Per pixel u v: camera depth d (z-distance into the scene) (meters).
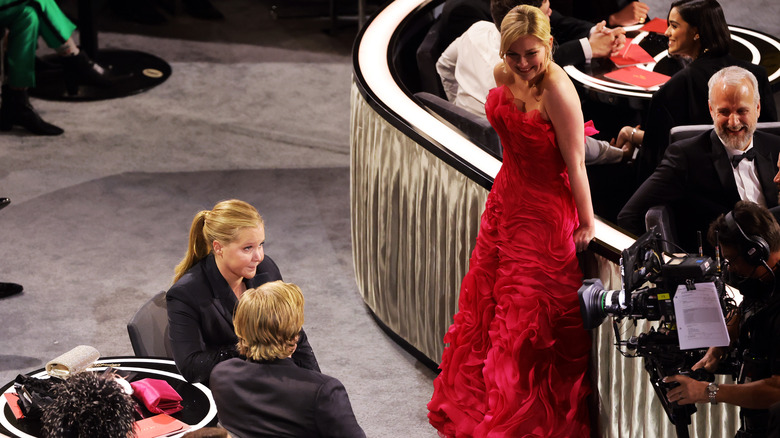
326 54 27.97
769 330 8.68
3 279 16.97
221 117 23.95
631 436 11.28
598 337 11.44
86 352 10.48
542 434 11.62
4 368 14.50
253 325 9.22
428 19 19.16
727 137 13.40
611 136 18.53
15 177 20.66
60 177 20.77
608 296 9.45
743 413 9.27
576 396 11.60
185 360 10.72
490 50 16.38
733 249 8.73
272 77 26.30
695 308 8.72
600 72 16.73
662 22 18.73
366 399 14.13
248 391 9.23
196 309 10.99
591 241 11.38
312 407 9.04
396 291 15.17
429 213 13.83
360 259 16.27
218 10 30.53
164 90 25.22
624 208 13.99
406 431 13.44
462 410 12.59
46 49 27.08
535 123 10.98
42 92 24.75
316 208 19.92
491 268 12.22
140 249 18.14
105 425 8.48
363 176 15.52
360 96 15.44
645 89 16.00
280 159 22.00
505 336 11.77
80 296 16.58
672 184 13.74
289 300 9.25
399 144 14.24
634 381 11.04
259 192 20.45
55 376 10.32
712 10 15.23
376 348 15.45
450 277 13.74
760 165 13.66
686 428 9.56
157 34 28.72
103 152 21.95
